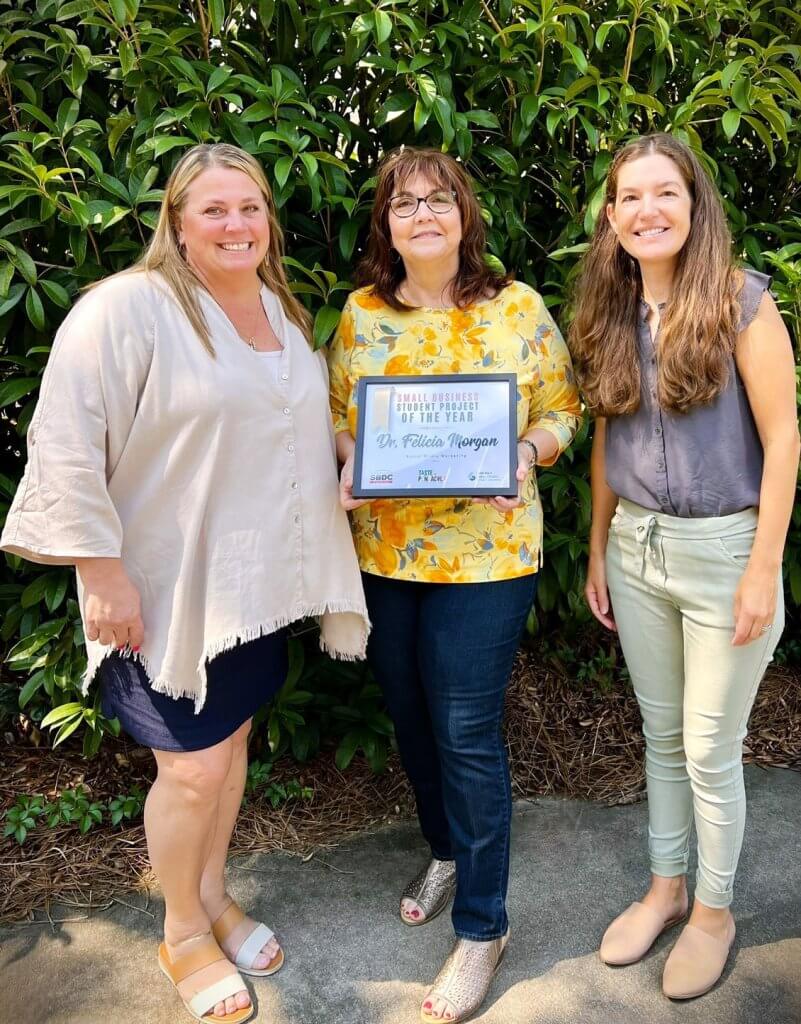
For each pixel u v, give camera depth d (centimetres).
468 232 172
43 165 197
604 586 195
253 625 155
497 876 180
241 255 152
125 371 144
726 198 249
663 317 157
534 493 178
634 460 168
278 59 221
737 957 188
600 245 168
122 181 207
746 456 159
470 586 170
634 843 226
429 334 172
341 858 223
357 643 177
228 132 201
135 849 224
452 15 224
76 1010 179
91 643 159
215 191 149
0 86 209
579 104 217
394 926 200
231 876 216
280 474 157
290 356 161
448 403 164
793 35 254
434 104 201
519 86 225
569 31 217
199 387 147
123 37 192
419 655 177
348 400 180
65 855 221
